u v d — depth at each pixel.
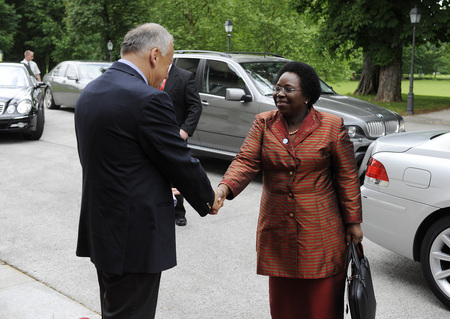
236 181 2.64
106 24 30.42
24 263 4.47
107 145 2.23
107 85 2.30
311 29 37.72
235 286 4.08
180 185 2.35
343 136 2.59
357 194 2.61
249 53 8.80
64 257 4.63
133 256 2.29
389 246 4.04
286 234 2.62
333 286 2.65
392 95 22.39
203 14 36.28
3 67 11.67
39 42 46.50
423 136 4.25
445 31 20.41
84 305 3.71
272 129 2.63
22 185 7.23
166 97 2.28
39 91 11.54
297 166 2.55
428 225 3.85
